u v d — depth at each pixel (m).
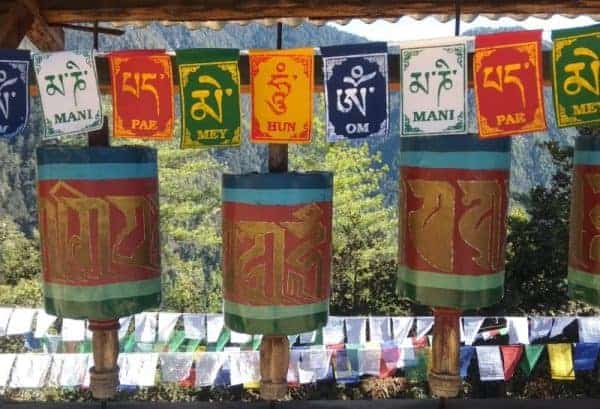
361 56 2.01
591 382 7.48
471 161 2.14
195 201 13.84
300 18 2.97
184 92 2.05
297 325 2.21
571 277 2.37
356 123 2.03
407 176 2.26
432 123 2.00
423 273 2.22
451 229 2.17
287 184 2.17
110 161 2.20
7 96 2.06
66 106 2.07
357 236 11.73
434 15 2.88
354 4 2.66
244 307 2.21
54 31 2.84
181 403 2.56
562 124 1.95
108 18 2.73
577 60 1.92
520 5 2.65
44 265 2.28
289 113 2.06
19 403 2.58
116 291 2.23
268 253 2.18
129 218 2.23
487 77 1.97
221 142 2.07
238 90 2.05
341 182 12.49
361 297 10.25
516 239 8.30
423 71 1.99
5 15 2.64
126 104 2.08
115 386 2.34
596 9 2.70
